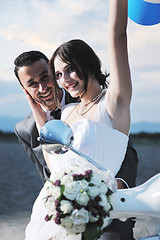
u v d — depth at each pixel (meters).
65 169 1.93
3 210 6.43
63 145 2.02
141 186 1.92
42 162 3.11
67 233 1.87
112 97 2.26
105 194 1.86
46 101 2.89
